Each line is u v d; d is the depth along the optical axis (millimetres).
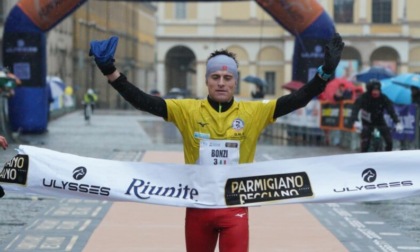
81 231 9227
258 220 10203
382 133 16438
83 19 59875
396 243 8797
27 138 23422
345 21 39719
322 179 5637
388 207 11531
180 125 5336
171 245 8469
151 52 99625
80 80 60719
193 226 5457
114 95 64625
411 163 5676
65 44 56938
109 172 5613
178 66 79312
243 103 5355
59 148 20438
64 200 11586
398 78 19719
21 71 23781
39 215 10320
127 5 76625
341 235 9234
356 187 5645
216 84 5246
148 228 9477
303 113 27156
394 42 44281
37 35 23453
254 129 5336
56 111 41438
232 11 66625
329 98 23969
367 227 9820
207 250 5488
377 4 41750
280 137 30188
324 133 25531
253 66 65938
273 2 22125
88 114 36656
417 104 18922
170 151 20641
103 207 11016
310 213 10820
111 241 8656
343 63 50094
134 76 83312
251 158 5438
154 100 5250
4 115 20547
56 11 22766
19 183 5656
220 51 5328
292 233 9312
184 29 67750
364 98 16391
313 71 22844
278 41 65562
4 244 8453
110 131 29812
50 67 49906
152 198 5527
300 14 22281
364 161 5672
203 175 5410
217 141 5312
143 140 24859
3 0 40375
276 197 5531
